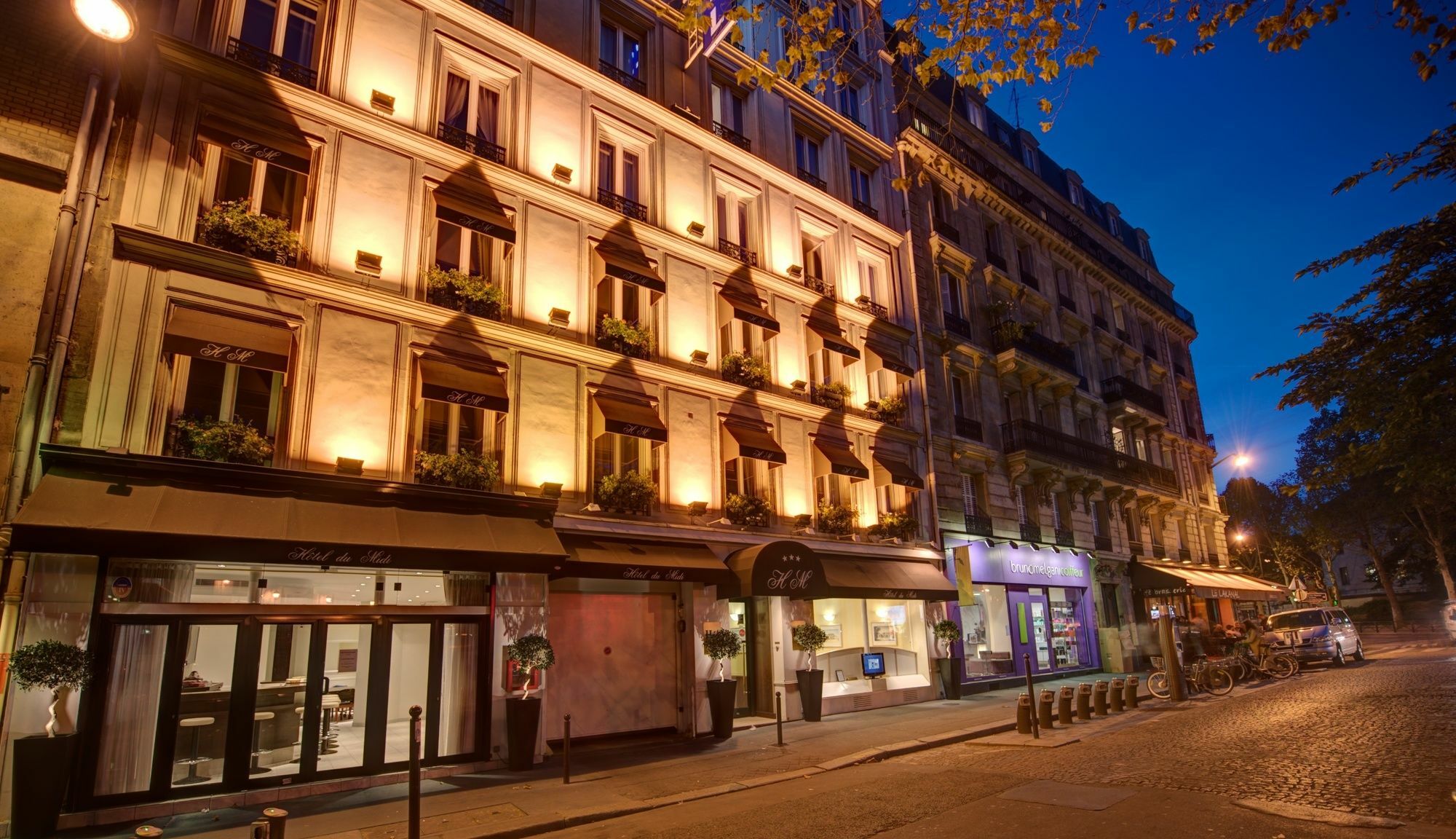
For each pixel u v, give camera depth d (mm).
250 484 9984
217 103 11477
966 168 26156
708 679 14570
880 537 19422
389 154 13047
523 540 11789
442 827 8250
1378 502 44844
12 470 8883
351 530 10203
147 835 4891
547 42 15883
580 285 14961
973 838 7121
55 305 9477
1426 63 5602
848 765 11320
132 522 8602
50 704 8375
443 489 11500
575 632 13617
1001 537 23109
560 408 14016
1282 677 21500
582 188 15594
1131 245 38188
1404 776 8656
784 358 18656
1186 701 16859
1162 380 35938
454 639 11625
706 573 13891
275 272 11234
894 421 20672
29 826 7711
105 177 10422
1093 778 9453
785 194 20047
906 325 22547
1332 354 8203
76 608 8742
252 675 9812
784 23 8234
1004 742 12586
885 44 25172
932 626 19859
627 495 14289
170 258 10508
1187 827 7094
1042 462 24531
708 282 17406
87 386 9656
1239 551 56906
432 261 13148
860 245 22000
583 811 8781
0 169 9625
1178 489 31938
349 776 10289
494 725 11570
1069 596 25641
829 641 17703
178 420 10266
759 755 12203
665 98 17859
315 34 13164
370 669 10789
